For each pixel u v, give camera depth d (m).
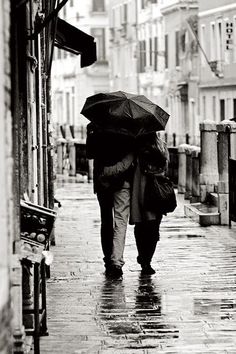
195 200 23.97
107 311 12.20
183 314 11.98
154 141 14.44
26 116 12.03
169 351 10.30
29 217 10.37
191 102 68.31
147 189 14.42
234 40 60.53
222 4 61.78
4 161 6.97
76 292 13.38
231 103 61.34
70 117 97.56
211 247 17.31
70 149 40.16
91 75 94.25
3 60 7.02
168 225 20.52
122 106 14.45
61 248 17.39
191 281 14.11
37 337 9.85
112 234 14.78
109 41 92.69
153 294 13.21
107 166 14.41
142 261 14.73
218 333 11.06
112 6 90.06
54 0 16.30
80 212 23.62
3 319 6.43
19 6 9.30
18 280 9.15
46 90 17.45
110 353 10.23
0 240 6.75
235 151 31.30
